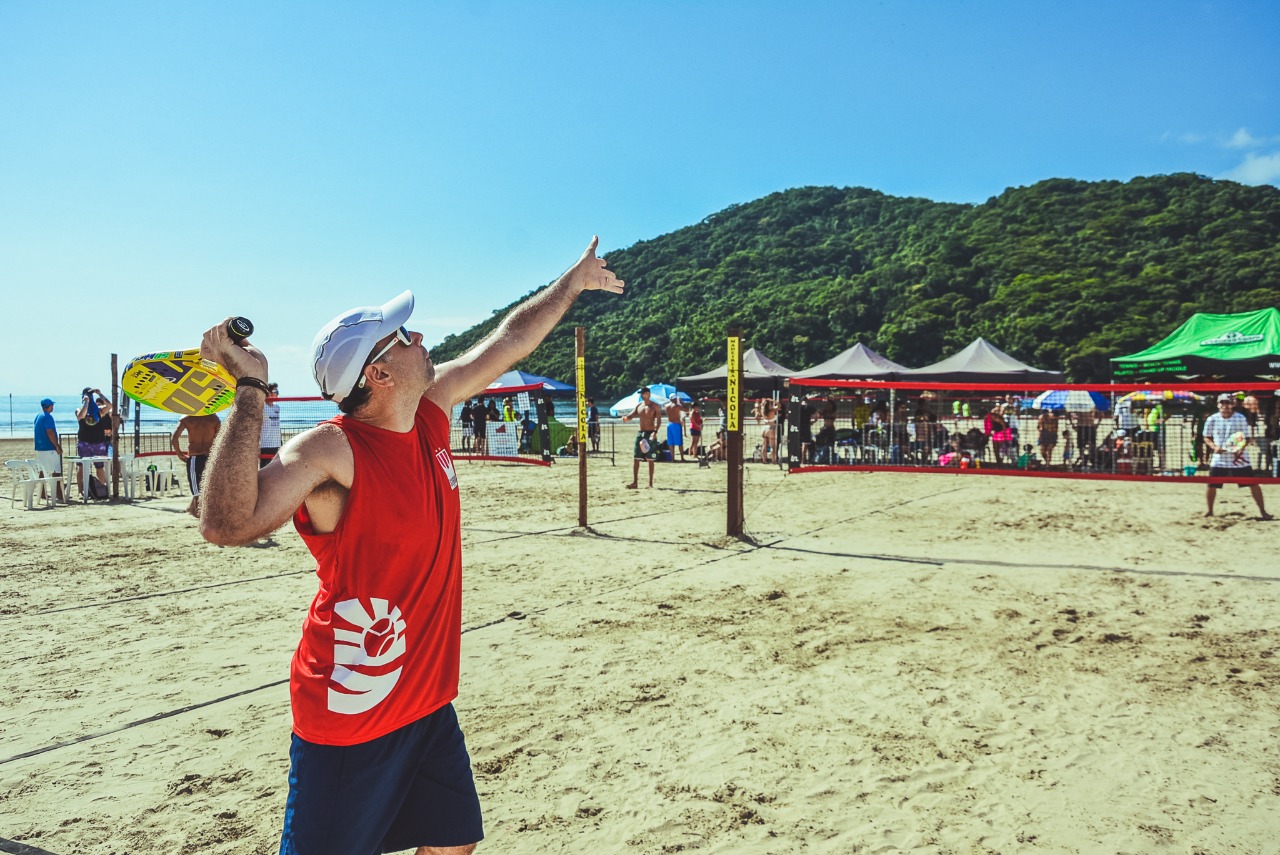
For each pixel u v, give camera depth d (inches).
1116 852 94.8
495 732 133.1
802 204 4985.2
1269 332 569.9
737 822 103.5
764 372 840.9
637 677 158.1
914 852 95.7
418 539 56.2
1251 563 256.2
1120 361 634.2
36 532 352.8
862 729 131.6
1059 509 387.5
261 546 318.7
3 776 121.7
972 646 173.9
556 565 266.1
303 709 55.2
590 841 99.7
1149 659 163.9
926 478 540.4
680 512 391.2
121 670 169.6
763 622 194.9
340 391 54.1
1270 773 114.3
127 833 104.6
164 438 828.0
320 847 54.9
